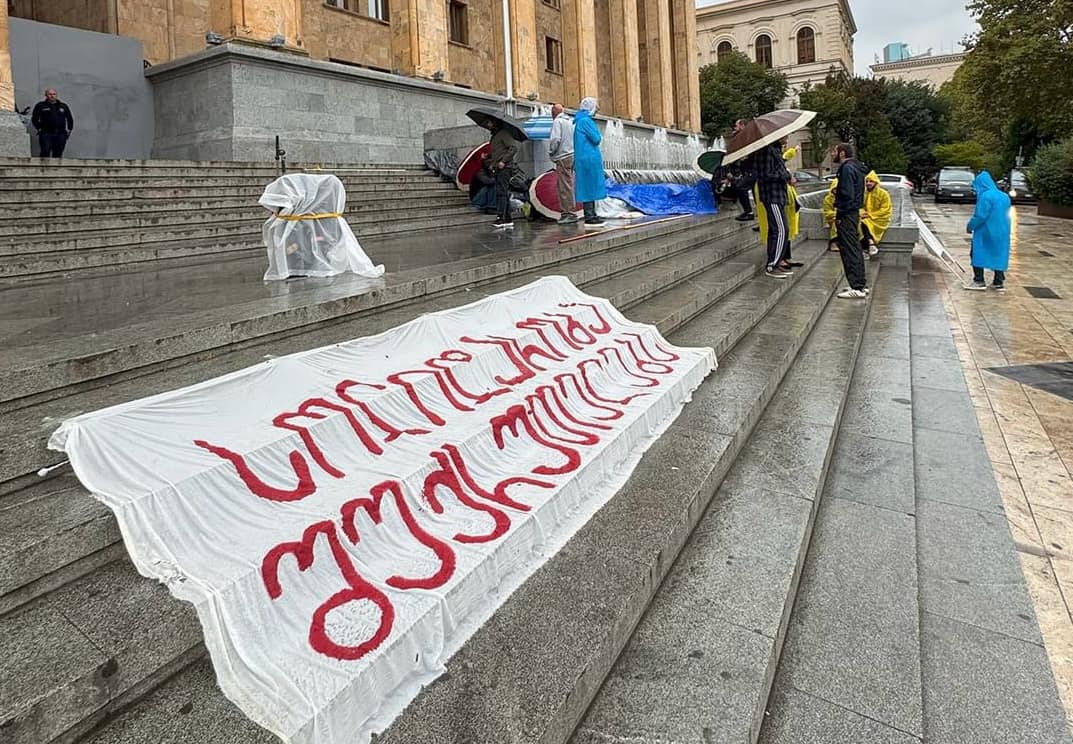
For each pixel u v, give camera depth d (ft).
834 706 7.59
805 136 159.33
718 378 15.93
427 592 6.82
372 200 36.99
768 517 10.68
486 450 9.85
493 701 6.01
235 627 6.02
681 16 113.70
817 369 18.93
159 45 61.87
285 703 5.44
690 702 6.78
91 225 26.02
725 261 29.40
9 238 23.77
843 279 33.27
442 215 38.73
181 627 5.93
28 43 48.75
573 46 86.07
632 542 8.69
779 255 27.35
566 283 17.67
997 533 12.12
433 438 9.57
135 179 32.91
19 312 13.69
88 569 6.53
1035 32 83.35
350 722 5.62
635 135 90.63
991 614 9.79
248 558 6.54
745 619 8.11
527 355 13.44
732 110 143.43
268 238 17.99
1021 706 7.96
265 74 48.19
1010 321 29.40
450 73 82.79
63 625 5.77
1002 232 35.53
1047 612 9.83
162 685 5.83
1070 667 8.64
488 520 8.32
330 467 8.42
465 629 6.97
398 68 62.08
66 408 8.71
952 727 7.63
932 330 27.81
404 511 8.07
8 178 28.81
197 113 49.14
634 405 12.61
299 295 14.85
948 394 20.04
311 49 70.18
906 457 14.74
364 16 75.61
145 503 6.77
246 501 7.39
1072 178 73.51
